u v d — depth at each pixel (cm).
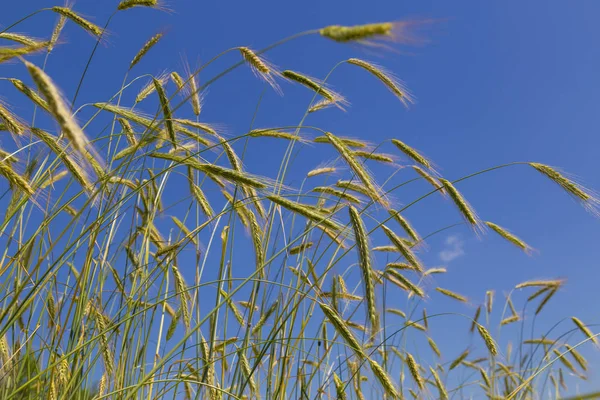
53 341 68
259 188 65
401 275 104
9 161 66
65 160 64
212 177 82
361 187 88
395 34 45
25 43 70
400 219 88
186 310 81
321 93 84
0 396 64
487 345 100
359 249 58
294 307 73
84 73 68
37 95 66
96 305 80
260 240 81
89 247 67
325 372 88
